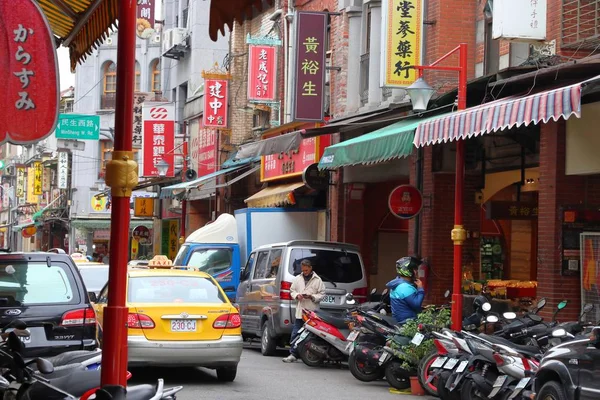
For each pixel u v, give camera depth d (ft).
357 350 46.65
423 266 65.92
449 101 59.36
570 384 30.96
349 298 52.95
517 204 59.67
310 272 57.00
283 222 81.61
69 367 25.44
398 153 54.60
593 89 36.40
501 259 67.15
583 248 49.73
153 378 47.88
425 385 42.19
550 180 51.06
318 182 84.84
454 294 49.19
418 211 63.10
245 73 116.88
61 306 38.01
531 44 54.19
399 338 44.50
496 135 57.21
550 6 53.57
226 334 45.11
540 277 51.62
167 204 146.92
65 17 30.30
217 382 46.75
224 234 77.00
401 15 63.26
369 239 84.69
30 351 36.99
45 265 38.78
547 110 37.11
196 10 141.69
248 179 113.50
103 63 179.73
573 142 49.88
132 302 44.75
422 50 64.13
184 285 46.62
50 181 204.03
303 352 54.75
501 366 35.88
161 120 128.16
